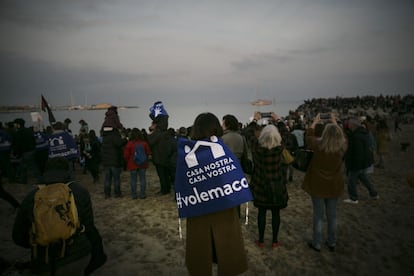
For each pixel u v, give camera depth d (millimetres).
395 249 3453
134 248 3604
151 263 3213
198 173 1840
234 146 3715
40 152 6918
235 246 1938
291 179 7117
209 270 1926
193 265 1954
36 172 6969
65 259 1708
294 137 6328
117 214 4941
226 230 1925
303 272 2975
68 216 1662
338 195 3215
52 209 1632
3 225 4363
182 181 1856
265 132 3201
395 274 2916
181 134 7387
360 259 3232
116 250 3547
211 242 1942
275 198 3234
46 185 1796
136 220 4637
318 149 3184
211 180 1834
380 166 8602
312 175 3281
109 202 5695
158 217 4766
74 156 5984
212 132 1938
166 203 5562
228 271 1903
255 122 5098
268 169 3225
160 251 3518
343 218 4480
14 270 2748
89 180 8062
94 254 1940
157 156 5902
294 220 4508
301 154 3365
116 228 4297
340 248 3496
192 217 1957
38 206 1630
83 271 1809
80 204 1810
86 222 1841
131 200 5824
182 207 1839
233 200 1828
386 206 5027
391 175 7551
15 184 7172
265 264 3139
